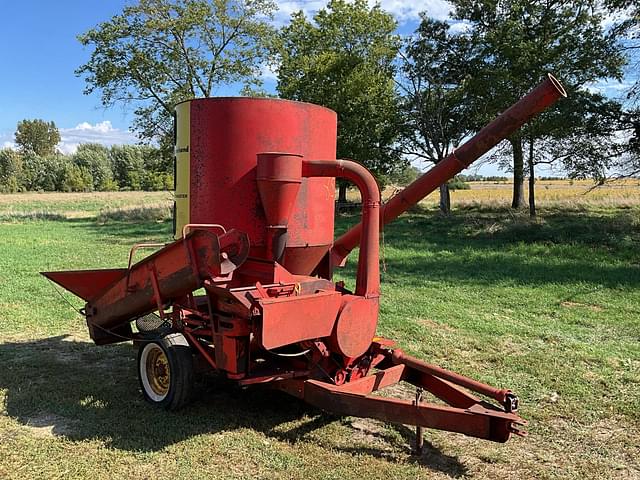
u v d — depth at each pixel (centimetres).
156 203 4656
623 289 1148
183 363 523
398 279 1281
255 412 541
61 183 9544
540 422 536
